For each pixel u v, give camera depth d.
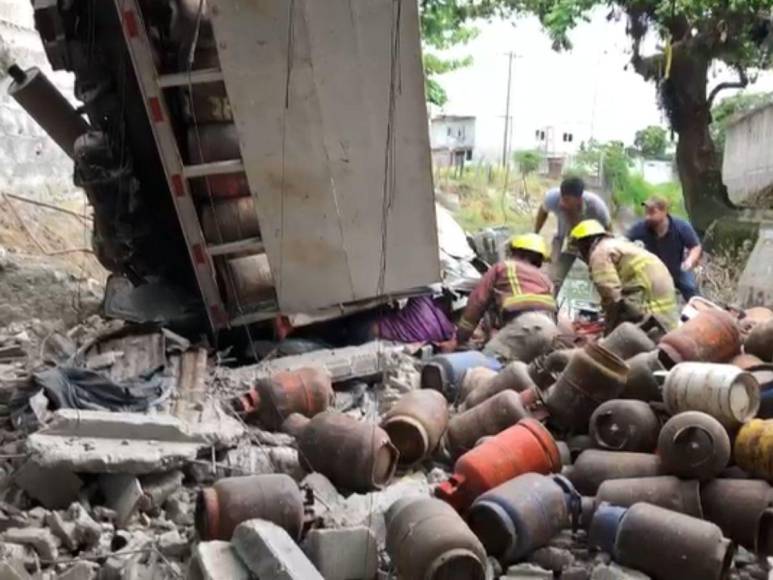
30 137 11.21
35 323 7.22
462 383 5.74
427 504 3.58
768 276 11.77
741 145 15.88
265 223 6.22
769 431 4.12
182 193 6.08
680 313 7.23
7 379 5.38
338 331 7.03
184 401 5.28
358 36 5.93
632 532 3.65
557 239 9.18
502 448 4.13
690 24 15.20
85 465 4.19
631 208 19.81
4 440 4.79
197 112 6.08
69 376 5.20
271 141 6.04
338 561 3.61
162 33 6.09
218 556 3.36
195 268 6.29
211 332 6.71
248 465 4.59
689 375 4.45
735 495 3.95
